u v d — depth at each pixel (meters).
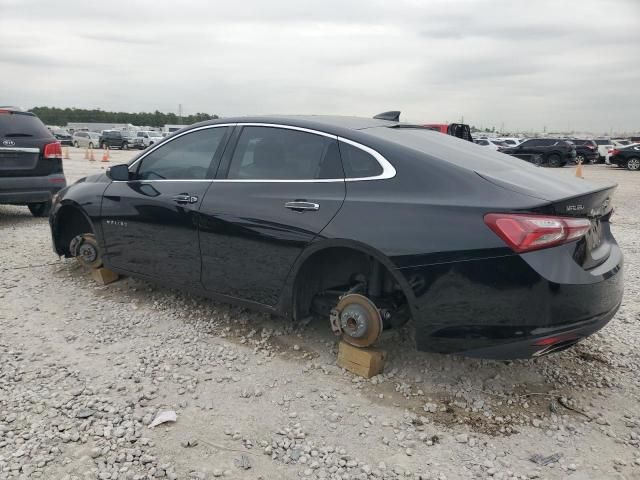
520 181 3.21
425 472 2.70
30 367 3.61
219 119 4.33
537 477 2.68
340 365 3.70
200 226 4.09
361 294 3.58
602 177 23.92
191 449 2.82
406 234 3.15
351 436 2.97
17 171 7.60
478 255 2.97
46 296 4.94
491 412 3.23
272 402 3.28
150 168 4.64
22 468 2.61
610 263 3.30
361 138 3.55
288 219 3.61
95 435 2.89
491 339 3.02
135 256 4.64
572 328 2.97
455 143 3.91
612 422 3.16
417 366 3.72
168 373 3.59
